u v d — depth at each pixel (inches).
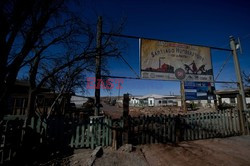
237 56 378.6
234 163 151.2
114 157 158.1
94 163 142.8
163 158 162.4
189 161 155.3
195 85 340.5
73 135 195.5
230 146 205.6
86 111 576.1
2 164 140.2
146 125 218.8
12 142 152.9
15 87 471.8
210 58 354.9
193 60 338.0
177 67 321.4
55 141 188.9
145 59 301.0
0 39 153.9
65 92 380.5
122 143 197.9
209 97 346.6
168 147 199.6
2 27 154.1
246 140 236.7
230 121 274.1
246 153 178.7
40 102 475.8
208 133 253.1
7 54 161.5
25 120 170.9
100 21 263.4
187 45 339.6
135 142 210.7
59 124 194.1
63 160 152.4
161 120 229.0
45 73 324.8
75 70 305.7
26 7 157.5
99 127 201.3
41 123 182.9
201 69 341.4
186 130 240.4
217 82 351.6
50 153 171.9
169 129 229.6
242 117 279.1
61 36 204.8
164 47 319.0
